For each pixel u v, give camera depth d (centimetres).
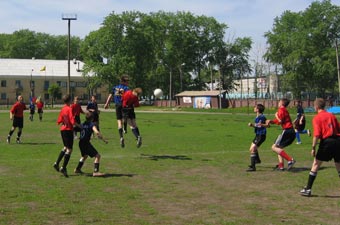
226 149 1769
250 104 8519
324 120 901
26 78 11081
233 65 11094
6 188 952
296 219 726
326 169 1234
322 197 891
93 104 1889
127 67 8669
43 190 936
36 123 3609
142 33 9019
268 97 9025
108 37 8750
